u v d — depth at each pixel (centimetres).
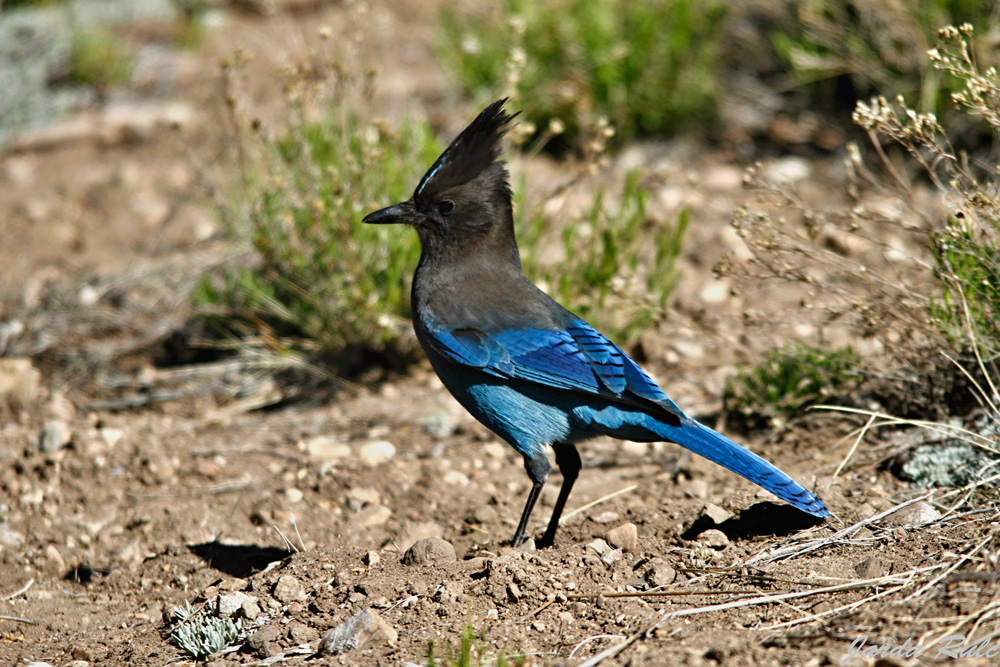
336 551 843
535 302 912
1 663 754
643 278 1321
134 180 1758
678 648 631
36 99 2042
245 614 762
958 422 923
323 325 1266
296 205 1255
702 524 850
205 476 1054
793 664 600
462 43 1795
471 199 923
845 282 1246
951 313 927
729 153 1684
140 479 1041
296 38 2081
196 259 1506
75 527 973
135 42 2212
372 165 1254
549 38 1709
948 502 813
